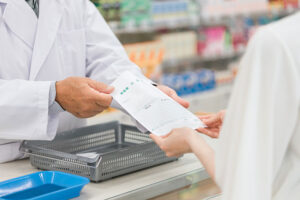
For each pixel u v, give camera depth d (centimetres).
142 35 417
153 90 159
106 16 356
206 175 152
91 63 214
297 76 84
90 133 184
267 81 84
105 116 334
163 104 150
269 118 84
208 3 439
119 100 155
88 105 162
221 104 455
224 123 92
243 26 502
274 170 88
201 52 461
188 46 442
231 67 481
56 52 200
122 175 156
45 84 167
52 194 126
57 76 201
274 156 86
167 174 156
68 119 208
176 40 429
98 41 215
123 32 395
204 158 103
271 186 88
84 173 150
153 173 158
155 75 396
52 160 159
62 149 178
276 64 84
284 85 84
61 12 203
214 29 468
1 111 165
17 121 167
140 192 136
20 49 191
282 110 84
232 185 84
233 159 86
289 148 91
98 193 139
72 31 208
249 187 82
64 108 171
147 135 180
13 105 165
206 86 451
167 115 146
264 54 85
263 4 495
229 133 89
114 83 165
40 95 165
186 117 147
